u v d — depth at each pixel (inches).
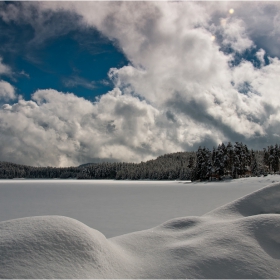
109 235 330.0
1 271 97.0
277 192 205.3
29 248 111.3
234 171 2193.7
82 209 620.7
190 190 1323.8
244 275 113.1
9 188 1945.1
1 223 135.7
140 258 133.3
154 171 4215.1
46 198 984.9
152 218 464.4
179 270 117.1
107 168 5871.1
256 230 146.3
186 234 161.2
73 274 101.7
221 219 185.5
